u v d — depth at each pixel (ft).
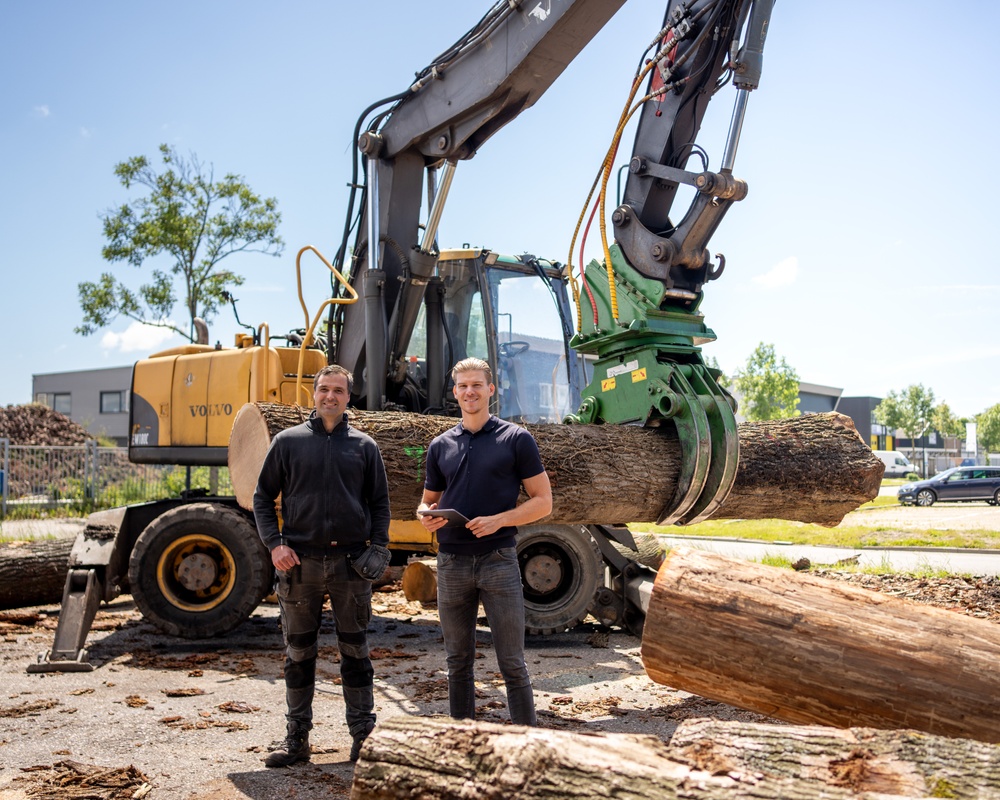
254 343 25.90
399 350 23.31
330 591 12.59
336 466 12.55
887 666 10.60
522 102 20.94
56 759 12.37
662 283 18.22
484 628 23.89
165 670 18.57
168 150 72.69
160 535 21.58
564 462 17.24
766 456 19.19
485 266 24.70
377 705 15.35
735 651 11.23
